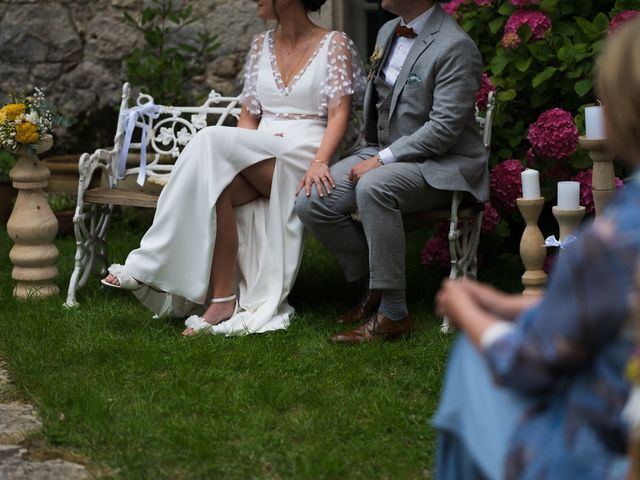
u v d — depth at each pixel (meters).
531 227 3.91
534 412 1.76
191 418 3.27
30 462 2.95
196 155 4.15
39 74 6.71
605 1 4.98
